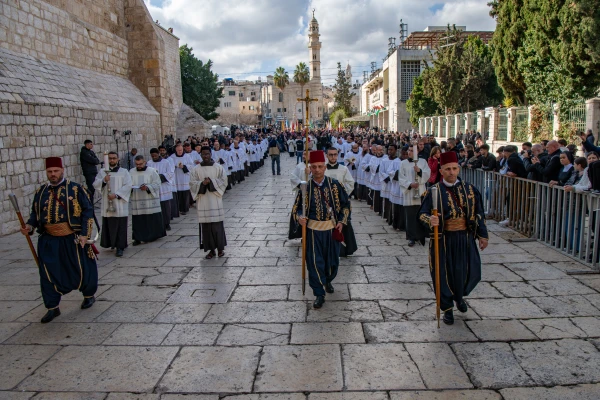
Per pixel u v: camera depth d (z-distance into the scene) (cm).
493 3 2195
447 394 371
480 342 455
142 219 884
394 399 365
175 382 396
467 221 488
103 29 1739
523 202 857
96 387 391
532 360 419
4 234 987
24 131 1073
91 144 1314
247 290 618
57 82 1309
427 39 4738
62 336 490
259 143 2697
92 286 561
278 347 454
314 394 374
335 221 552
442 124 3098
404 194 820
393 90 4775
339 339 467
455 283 488
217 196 769
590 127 1455
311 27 9269
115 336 487
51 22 1371
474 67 2980
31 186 1094
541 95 1891
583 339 457
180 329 501
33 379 406
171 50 3278
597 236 648
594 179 673
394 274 672
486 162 1042
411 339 464
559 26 1603
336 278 657
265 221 1088
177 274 694
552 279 625
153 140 1944
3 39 1148
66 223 542
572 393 369
